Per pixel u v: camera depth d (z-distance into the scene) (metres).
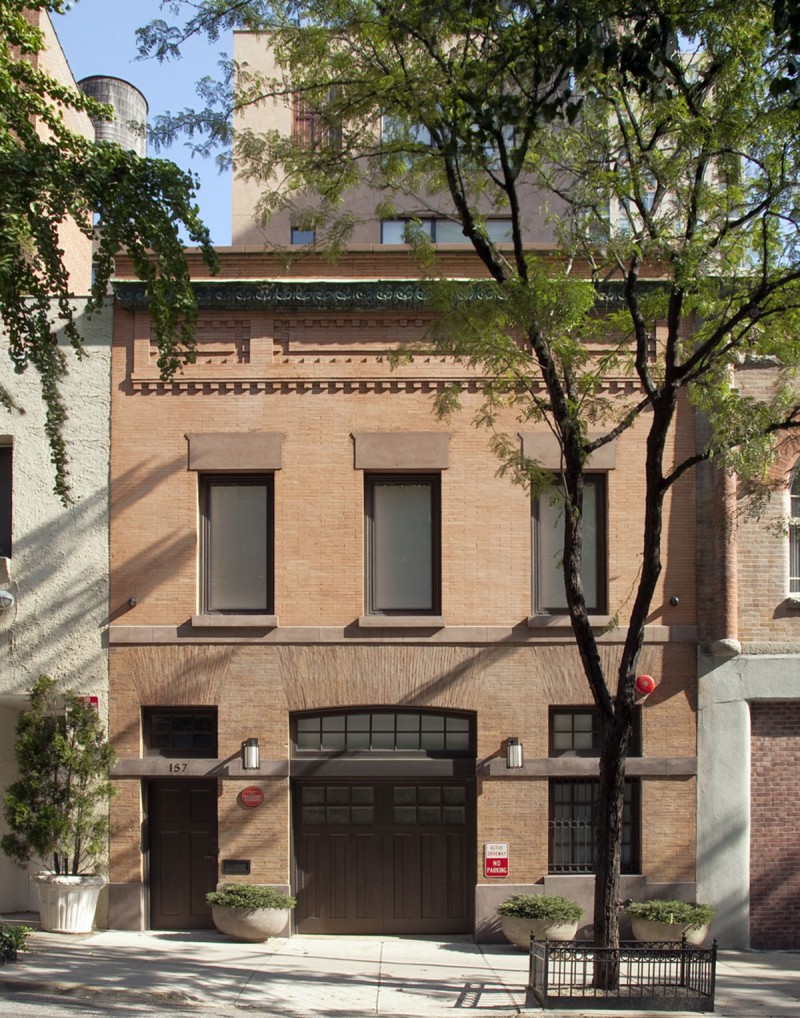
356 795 16.94
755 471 12.09
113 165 13.24
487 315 11.95
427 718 17.02
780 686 16.69
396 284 17.00
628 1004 11.70
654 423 12.25
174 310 13.84
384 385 17.12
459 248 17.66
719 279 12.90
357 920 16.70
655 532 12.14
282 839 16.47
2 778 17.98
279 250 14.37
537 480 12.71
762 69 11.92
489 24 12.23
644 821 16.55
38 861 18.25
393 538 17.20
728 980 14.12
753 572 16.89
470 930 16.64
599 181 12.27
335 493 17.02
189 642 16.75
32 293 13.75
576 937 16.20
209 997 12.30
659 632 16.72
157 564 16.89
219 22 12.75
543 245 17.81
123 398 17.14
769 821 16.72
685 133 11.85
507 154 13.19
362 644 16.78
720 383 13.01
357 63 13.09
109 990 12.30
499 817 16.50
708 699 16.72
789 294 12.68
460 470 17.02
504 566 16.91
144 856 16.56
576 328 13.55
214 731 16.91
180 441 17.09
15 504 17.08
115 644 16.78
